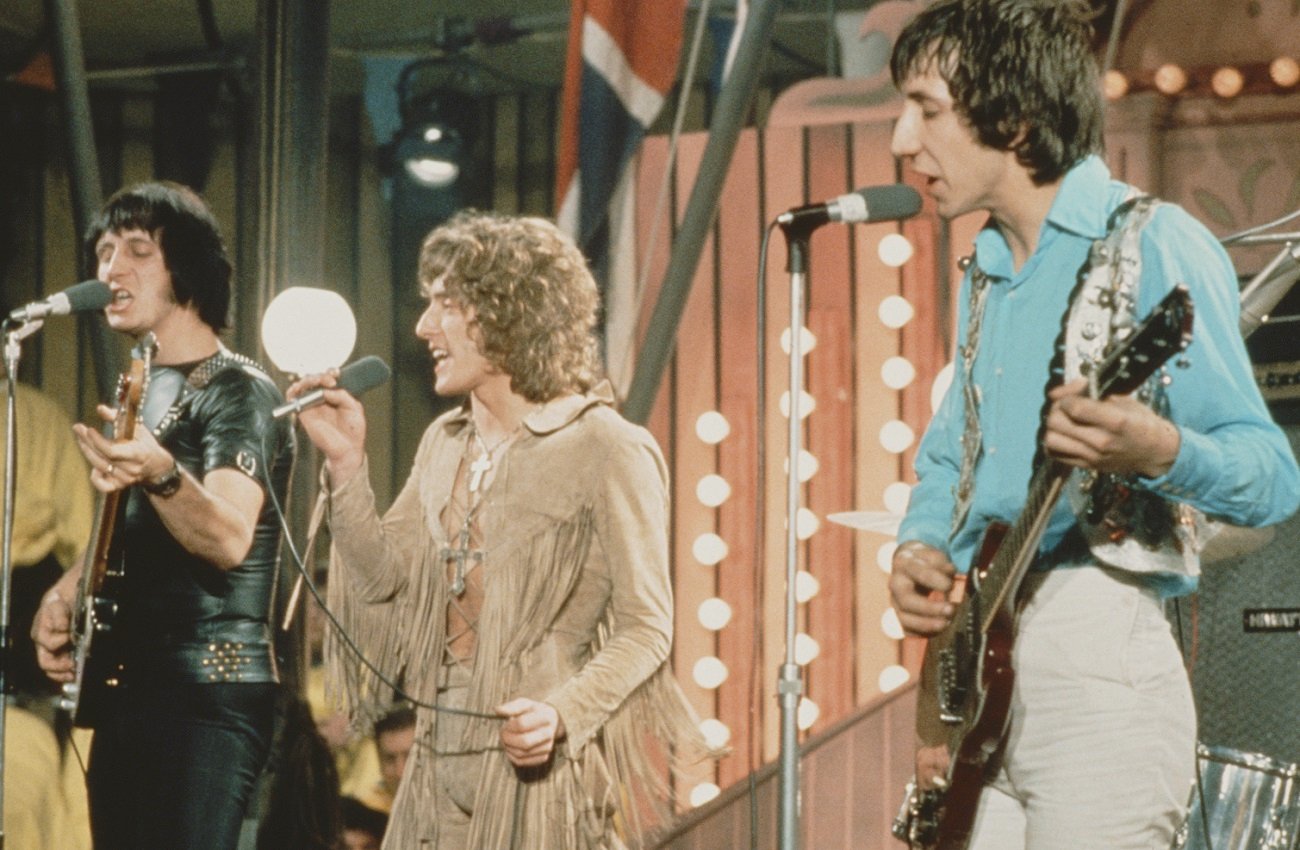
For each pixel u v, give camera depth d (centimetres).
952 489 620
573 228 1267
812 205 683
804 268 685
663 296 1225
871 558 1334
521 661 694
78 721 773
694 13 1575
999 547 573
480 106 1731
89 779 776
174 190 826
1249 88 1217
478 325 710
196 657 764
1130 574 555
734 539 1364
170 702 760
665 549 708
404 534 737
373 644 732
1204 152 1235
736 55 1216
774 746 1333
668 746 714
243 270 1703
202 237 821
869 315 1352
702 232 1221
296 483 1121
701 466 1380
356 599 734
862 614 1331
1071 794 551
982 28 566
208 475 768
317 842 1170
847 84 1375
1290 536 913
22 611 1438
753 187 1391
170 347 815
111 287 812
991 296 594
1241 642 920
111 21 1633
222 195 1712
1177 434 500
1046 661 558
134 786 760
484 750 691
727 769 1325
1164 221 552
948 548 604
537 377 713
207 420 786
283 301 797
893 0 1389
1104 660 551
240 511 755
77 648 783
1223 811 803
